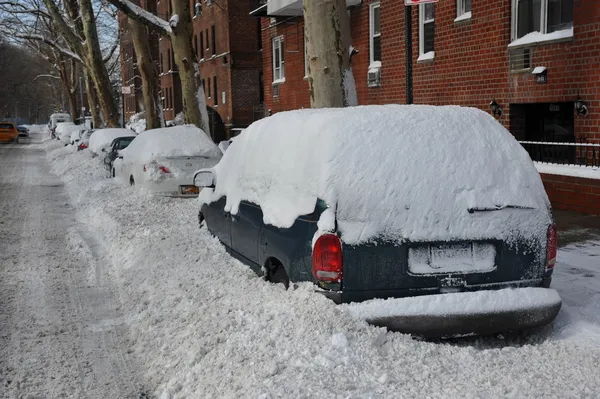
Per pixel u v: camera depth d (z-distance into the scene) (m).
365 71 20.02
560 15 12.93
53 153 36.62
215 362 4.71
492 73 14.51
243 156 6.84
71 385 4.93
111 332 6.11
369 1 19.53
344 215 4.73
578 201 10.86
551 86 12.90
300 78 25.28
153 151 13.16
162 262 7.67
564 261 7.74
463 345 5.04
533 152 12.77
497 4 14.16
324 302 4.77
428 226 4.75
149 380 4.99
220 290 6.23
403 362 4.45
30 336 6.00
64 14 39.81
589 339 4.95
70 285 7.78
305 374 4.21
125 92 31.86
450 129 5.09
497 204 4.88
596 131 11.95
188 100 19.56
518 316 4.79
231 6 37.06
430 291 4.75
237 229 6.61
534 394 4.04
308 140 5.27
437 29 16.27
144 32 25.00
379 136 4.96
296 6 22.36
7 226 12.02
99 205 13.02
